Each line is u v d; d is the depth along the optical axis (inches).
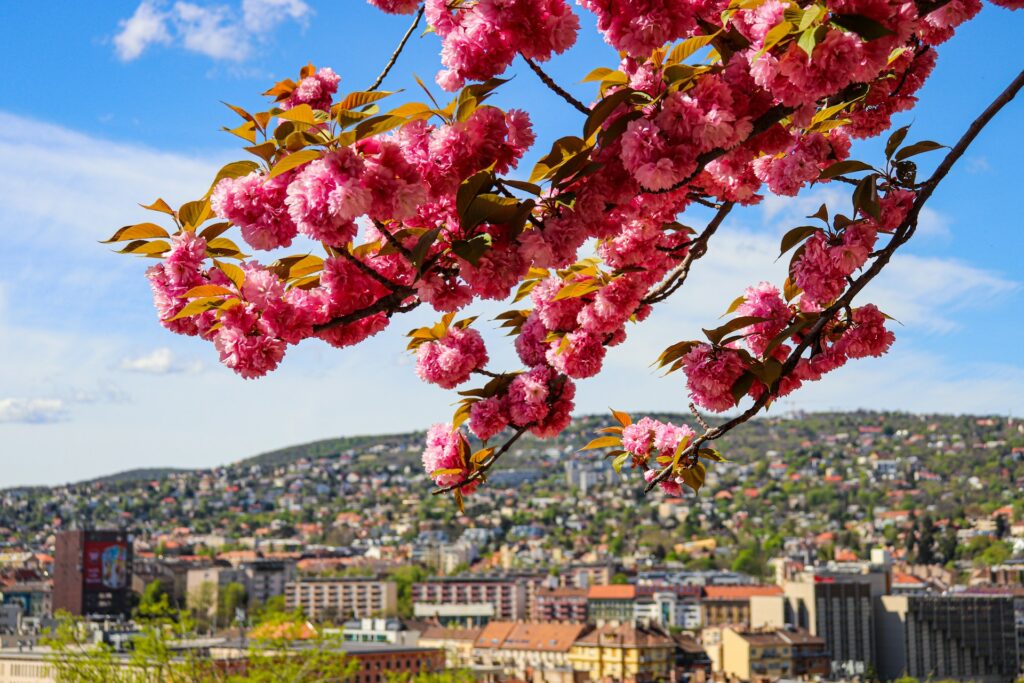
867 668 7165.4
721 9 226.1
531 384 258.8
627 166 209.2
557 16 212.4
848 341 261.3
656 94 217.2
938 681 7470.5
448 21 229.0
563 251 216.2
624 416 289.1
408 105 207.2
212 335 214.5
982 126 245.3
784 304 263.7
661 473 275.3
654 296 273.0
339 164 192.9
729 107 208.7
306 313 214.7
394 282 229.1
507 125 212.7
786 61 200.7
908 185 250.2
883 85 273.6
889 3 201.5
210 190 206.7
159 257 213.5
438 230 207.3
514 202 209.0
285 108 216.2
